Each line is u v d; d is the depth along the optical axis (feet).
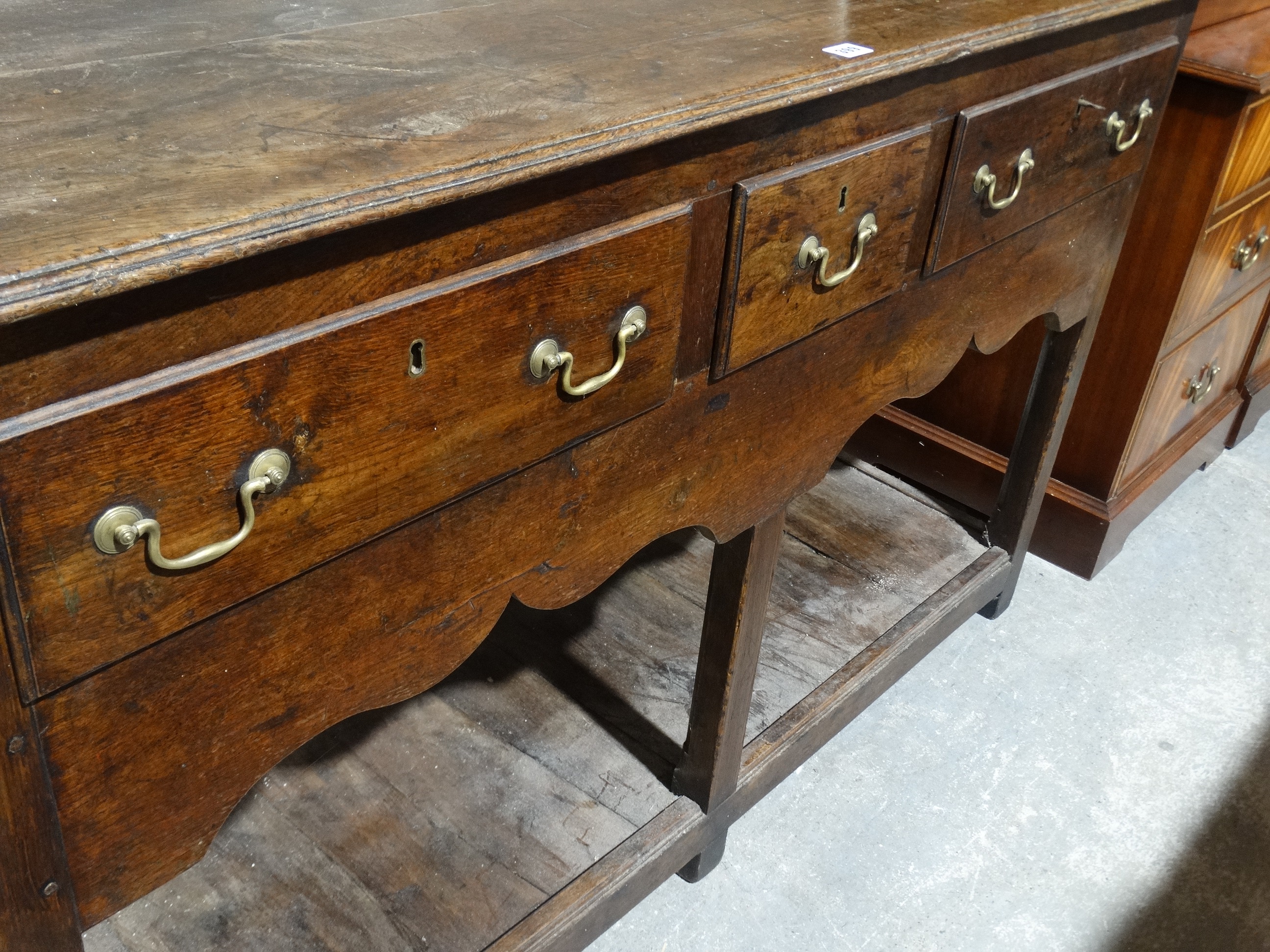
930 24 3.42
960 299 4.09
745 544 3.72
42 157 2.10
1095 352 5.87
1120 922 4.48
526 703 4.82
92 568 1.91
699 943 4.28
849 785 5.01
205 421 1.97
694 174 2.75
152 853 2.30
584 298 2.59
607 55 2.97
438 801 4.32
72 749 2.04
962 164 3.58
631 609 5.45
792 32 3.27
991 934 4.39
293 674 2.41
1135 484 6.33
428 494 2.48
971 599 5.67
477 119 2.43
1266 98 5.30
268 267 1.97
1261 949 4.40
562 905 3.91
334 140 2.27
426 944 3.78
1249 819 4.98
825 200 3.15
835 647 5.19
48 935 2.16
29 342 1.70
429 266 2.25
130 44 2.84
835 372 3.67
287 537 2.21
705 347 3.08
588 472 2.93
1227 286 6.12
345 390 2.18
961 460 6.42
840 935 4.35
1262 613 6.23
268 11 3.23
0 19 3.00
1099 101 4.13
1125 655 5.87
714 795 4.29
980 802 4.97
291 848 4.10
